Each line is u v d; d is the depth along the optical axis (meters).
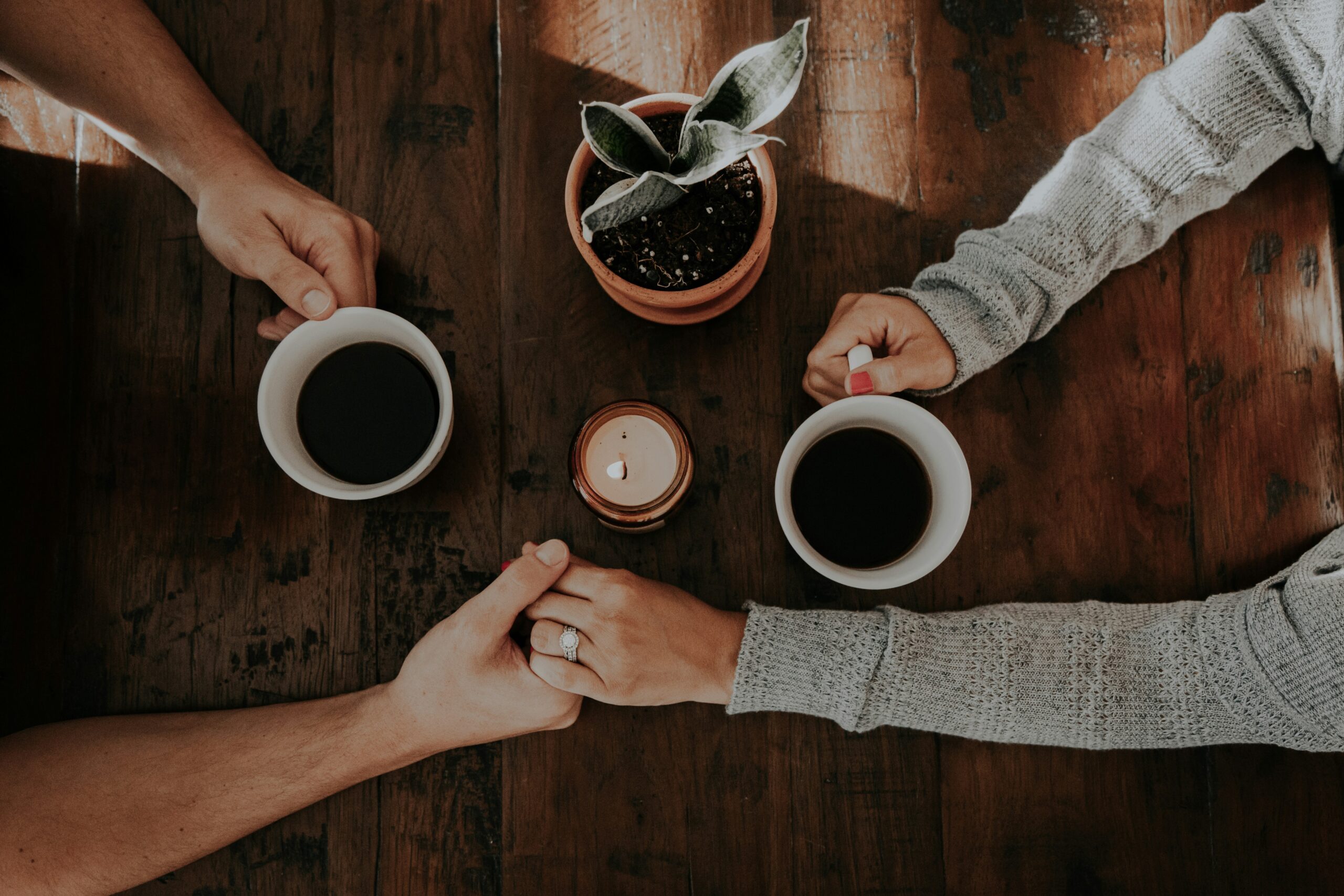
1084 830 0.90
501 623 0.83
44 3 0.84
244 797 0.85
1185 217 0.89
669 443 0.81
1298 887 0.89
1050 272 0.85
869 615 0.87
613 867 0.90
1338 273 0.99
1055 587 0.92
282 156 0.96
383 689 0.87
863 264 0.95
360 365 0.83
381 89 0.96
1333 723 0.75
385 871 0.90
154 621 0.93
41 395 0.96
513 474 0.93
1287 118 0.86
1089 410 0.94
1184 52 0.96
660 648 0.84
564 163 0.95
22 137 0.97
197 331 0.96
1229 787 0.90
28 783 0.84
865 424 0.80
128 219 0.97
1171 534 0.93
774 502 0.92
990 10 0.97
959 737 0.91
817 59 0.97
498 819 0.91
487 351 0.94
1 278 0.96
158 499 0.94
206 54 0.97
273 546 0.93
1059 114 0.96
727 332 0.94
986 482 0.93
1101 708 0.83
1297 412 0.93
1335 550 0.84
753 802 0.90
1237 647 0.80
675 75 0.96
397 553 0.93
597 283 0.94
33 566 0.94
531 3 0.97
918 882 0.90
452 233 0.95
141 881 0.86
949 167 0.96
